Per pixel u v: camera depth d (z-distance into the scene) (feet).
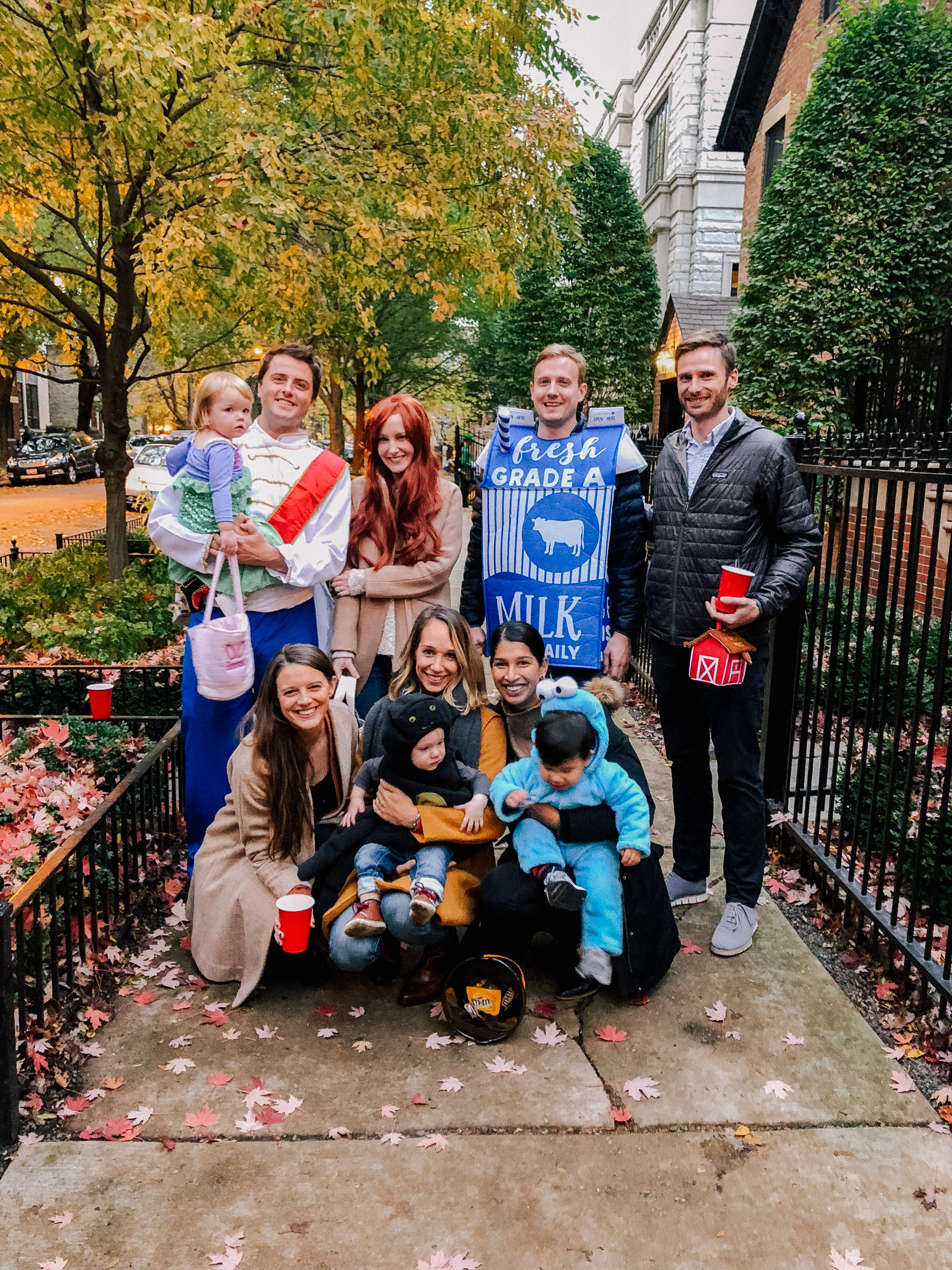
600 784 9.64
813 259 28.81
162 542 11.35
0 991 7.82
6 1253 6.86
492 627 12.30
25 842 13.28
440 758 9.59
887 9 28.07
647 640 21.80
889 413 27.25
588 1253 6.90
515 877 9.61
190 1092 8.64
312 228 26.86
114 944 11.02
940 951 10.60
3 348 39.22
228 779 11.28
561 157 28.81
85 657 23.04
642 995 10.05
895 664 17.15
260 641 11.88
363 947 9.52
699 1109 8.43
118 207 26.27
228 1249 6.88
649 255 69.46
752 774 11.04
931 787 13.62
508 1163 7.77
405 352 71.26
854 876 11.44
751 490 10.62
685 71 67.62
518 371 72.13
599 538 11.51
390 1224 7.14
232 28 23.25
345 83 25.55
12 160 24.58
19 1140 8.02
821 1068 9.00
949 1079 8.87
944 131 27.68
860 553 23.47
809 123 29.25
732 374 10.81
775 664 13.84
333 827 10.50
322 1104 8.47
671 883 12.32
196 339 46.75
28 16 20.81
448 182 28.30
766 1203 7.38
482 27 27.07
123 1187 7.49
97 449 29.81
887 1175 7.69
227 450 11.31
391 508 12.15
